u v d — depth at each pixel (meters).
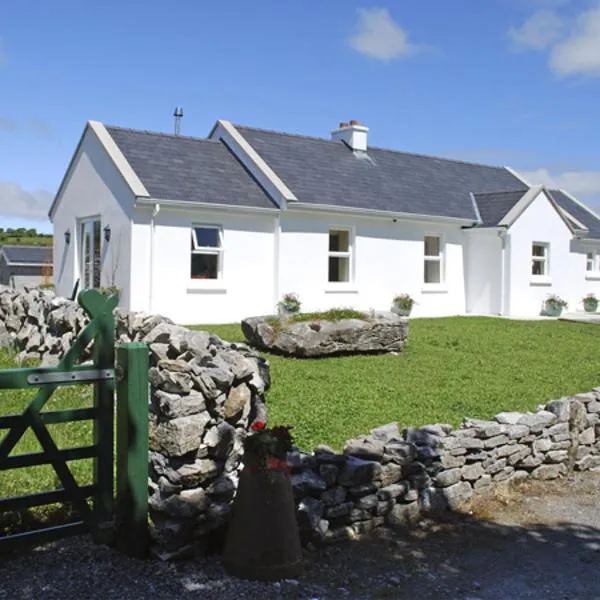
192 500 4.64
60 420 4.62
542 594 4.59
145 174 17.16
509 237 21.34
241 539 4.52
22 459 4.49
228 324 17.11
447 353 13.02
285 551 4.57
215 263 17.70
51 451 4.59
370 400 8.62
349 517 5.37
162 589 4.30
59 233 20.67
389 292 20.52
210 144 19.89
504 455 6.64
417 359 12.12
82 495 4.70
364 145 22.92
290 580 4.56
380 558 5.04
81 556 4.66
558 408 7.33
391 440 5.89
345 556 5.04
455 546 5.33
